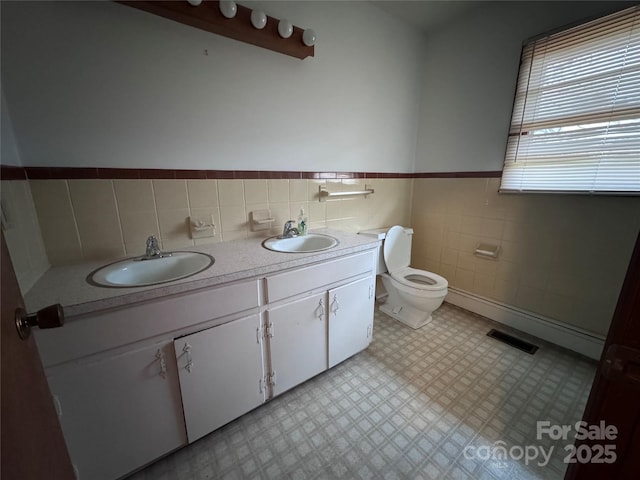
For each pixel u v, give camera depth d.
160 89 1.26
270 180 1.67
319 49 1.72
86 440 0.90
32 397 0.51
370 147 2.16
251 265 1.17
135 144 1.24
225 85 1.42
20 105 1.01
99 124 1.16
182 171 1.37
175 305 0.98
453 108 2.22
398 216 2.56
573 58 1.60
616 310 0.49
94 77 1.12
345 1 1.77
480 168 2.12
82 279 1.00
